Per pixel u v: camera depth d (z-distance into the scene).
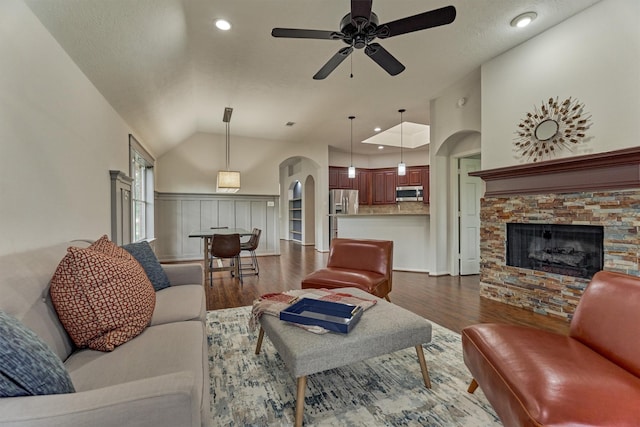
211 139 6.78
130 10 2.19
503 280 3.46
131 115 3.82
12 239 1.60
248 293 3.91
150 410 0.76
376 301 2.08
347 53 2.43
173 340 1.42
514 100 3.29
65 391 0.86
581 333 1.50
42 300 1.28
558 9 2.67
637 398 1.05
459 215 5.07
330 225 8.50
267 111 5.25
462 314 3.09
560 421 0.97
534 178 3.07
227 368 2.03
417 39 3.11
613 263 2.47
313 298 2.05
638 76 2.36
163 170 6.42
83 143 2.54
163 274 2.42
